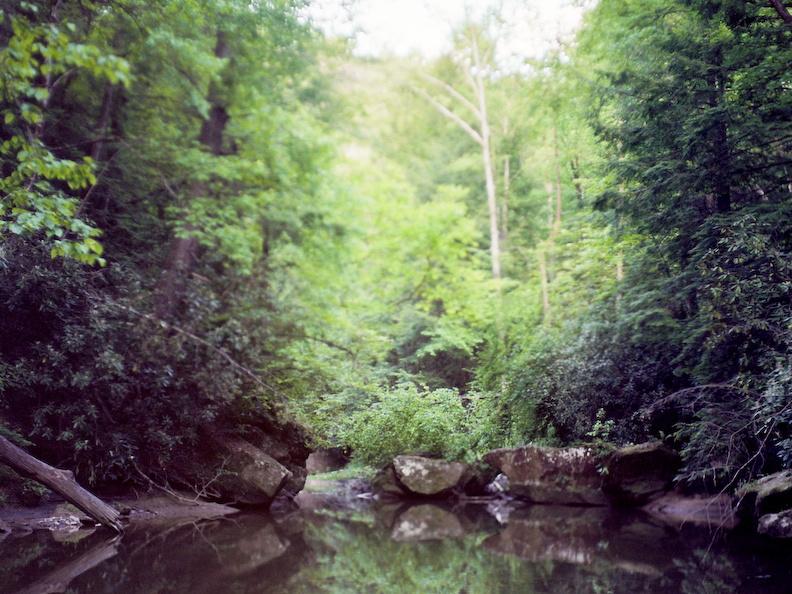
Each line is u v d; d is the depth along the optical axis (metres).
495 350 16.52
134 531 8.02
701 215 10.28
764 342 8.47
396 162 27.75
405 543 7.42
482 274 21.00
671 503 10.61
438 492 12.85
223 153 15.31
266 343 11.79
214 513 9.99
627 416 12.34
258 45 14.13
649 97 10.09
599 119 12.62
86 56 5.05
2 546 6.68
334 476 17.36
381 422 14.19
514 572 5.66
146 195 13.27
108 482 10.14
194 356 10.68
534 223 24.64
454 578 5.40
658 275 12.36
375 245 20.88
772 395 6.88
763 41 8.77
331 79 18.09
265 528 8.54
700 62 9.60
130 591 4.75
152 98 13.85
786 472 7.86
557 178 21.17
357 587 5.03
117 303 9.97
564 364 13.54
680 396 10.37
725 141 9.40
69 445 9.55
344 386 14.34
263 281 12.77
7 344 9.50
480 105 26.47
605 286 15.07
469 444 14.16
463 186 27.28
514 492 12.47
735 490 8.88
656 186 9.96
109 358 9.14
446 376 21.53
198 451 11.01
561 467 12.16
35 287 9.02
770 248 7.63
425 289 20.89
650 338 12.30
